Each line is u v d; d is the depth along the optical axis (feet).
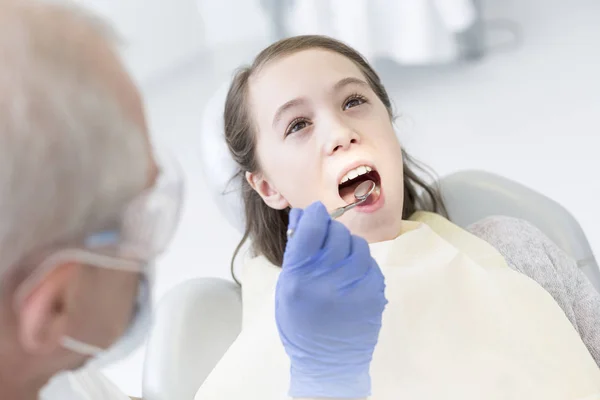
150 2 12.03
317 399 2.66
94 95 1.79
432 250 3.86
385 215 3.92
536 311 3.62
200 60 12.78
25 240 1.73
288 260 2.61
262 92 4.14
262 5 11.72
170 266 8.18
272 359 3.77
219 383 3.79
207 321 4.40
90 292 1.93
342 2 10.15
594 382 3.40
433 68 11.44
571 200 7.91
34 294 1.77
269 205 4.47
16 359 1.91
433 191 4.98
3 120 1.65
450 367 3.45
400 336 3.54
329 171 3.91
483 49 11.50
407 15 10.26
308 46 4.17
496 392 3.37
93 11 1.98
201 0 12.25
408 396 3.41
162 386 4.02
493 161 8.87
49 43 1.75
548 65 10.73
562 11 12.11
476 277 3.72
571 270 4.13
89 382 3.04
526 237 4.25
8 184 1.66
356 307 2.60
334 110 3.97
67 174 1.73
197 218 8.92
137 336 2.24
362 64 4.49
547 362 3.44
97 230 1.85
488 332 3.55
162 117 11.33
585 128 9.07
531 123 9.45
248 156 4.42
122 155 1.84
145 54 12.14
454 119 9.95
